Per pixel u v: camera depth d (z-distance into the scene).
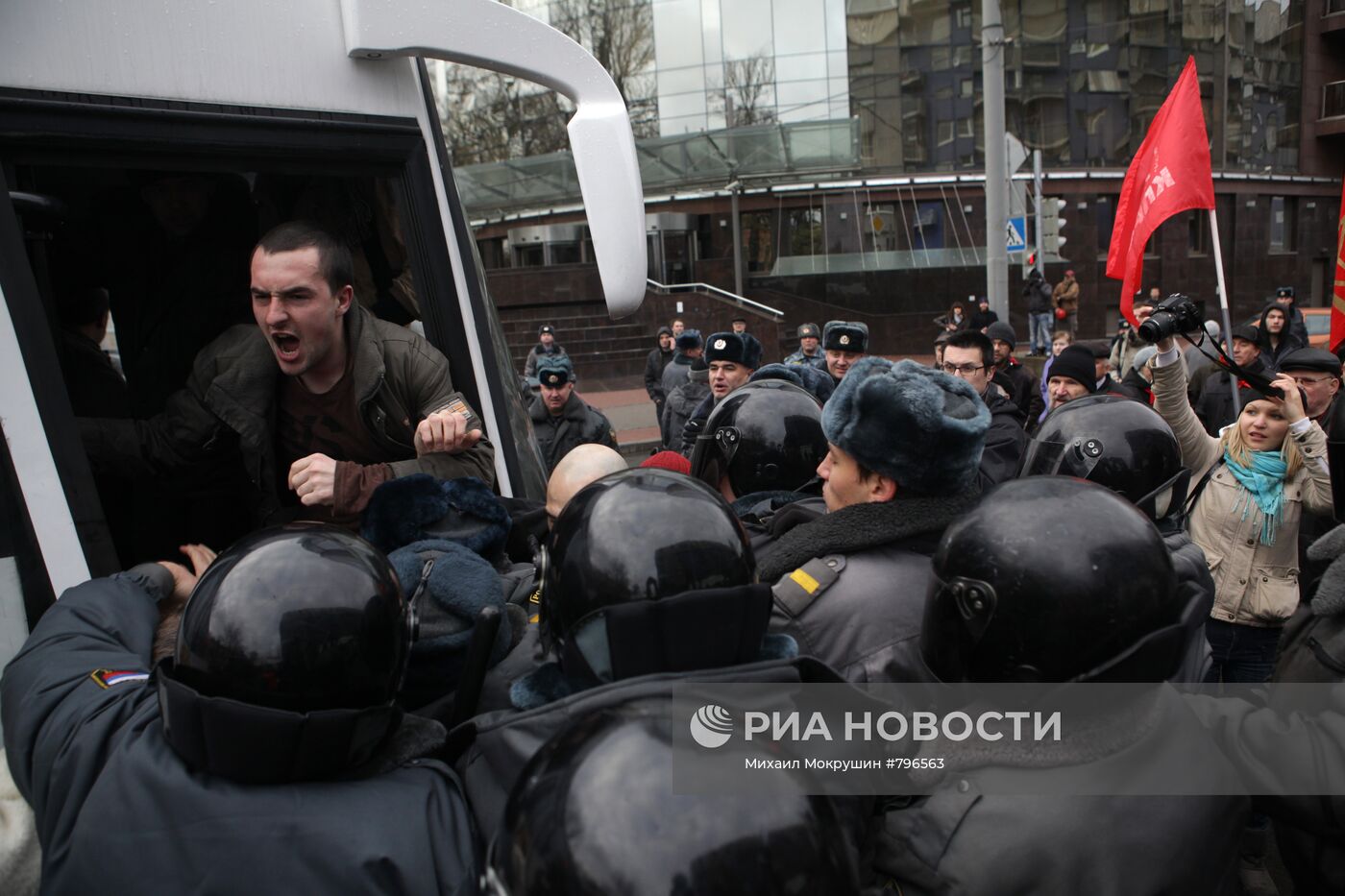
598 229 2.47
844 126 24.03
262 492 2.49
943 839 1.35
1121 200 4.89
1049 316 19.94
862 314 25.22
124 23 2.03
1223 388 6.47
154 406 2.82
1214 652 3.81
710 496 1.47
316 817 1.28
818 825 1.07
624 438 15.12
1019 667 1.34
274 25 2.23
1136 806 1.34
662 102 26.00
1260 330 7.14
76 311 2.74
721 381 5.20
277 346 2.24
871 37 25.09
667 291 23.30
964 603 1.38
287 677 1.28
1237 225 28.47
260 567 1.34
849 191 25.19
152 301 2.80
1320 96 30.58
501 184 25.09
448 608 1.64
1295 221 30.50
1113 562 1.32
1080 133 26.03
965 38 25.11
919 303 24.98
